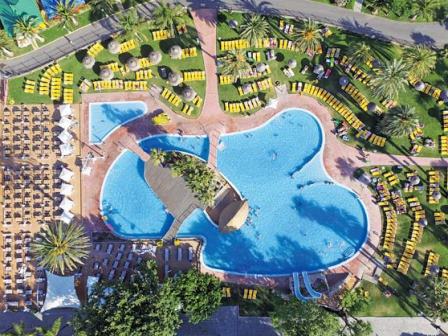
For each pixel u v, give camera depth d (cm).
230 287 5559
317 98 5756
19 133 5712
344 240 5638
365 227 5647
